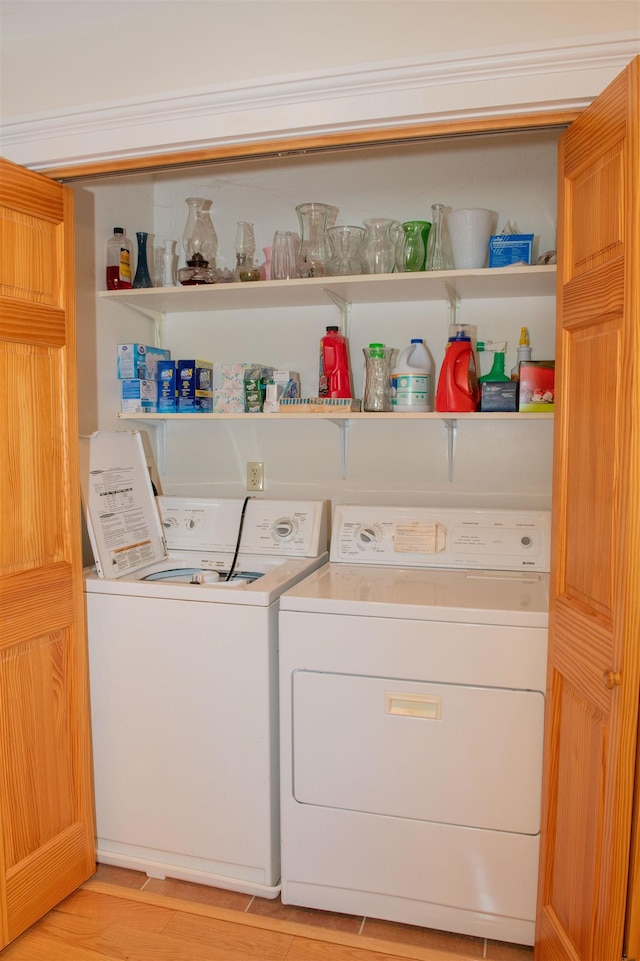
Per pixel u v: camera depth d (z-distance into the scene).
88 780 1.95
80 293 2.20
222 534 2.41
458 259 2.04
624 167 1.21
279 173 2.44
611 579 1.27
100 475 2.20
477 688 1.68
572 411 1.47
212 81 1.60
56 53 1.71
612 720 1.25
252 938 1.76
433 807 1.73
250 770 1.87
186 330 2.63
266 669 1.83
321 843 1.82
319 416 2.18
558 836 1.55
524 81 1.40
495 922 1.72
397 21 1.48
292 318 2.51
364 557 2.23
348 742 1.77
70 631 1.87
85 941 1.75
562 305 1.50
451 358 2.11
